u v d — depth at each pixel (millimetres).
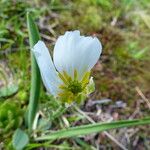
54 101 64
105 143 71
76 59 50
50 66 48
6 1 81
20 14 80
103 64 81
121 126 59
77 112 72
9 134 65
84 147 69
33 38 59
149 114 76
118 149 71
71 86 51
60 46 49
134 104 77
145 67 82
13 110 66
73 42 49
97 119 74
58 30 83
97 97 76
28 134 65
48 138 63
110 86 78
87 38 50
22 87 71
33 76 61
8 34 78
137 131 74
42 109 69
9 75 73
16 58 76
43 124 67
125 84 79
